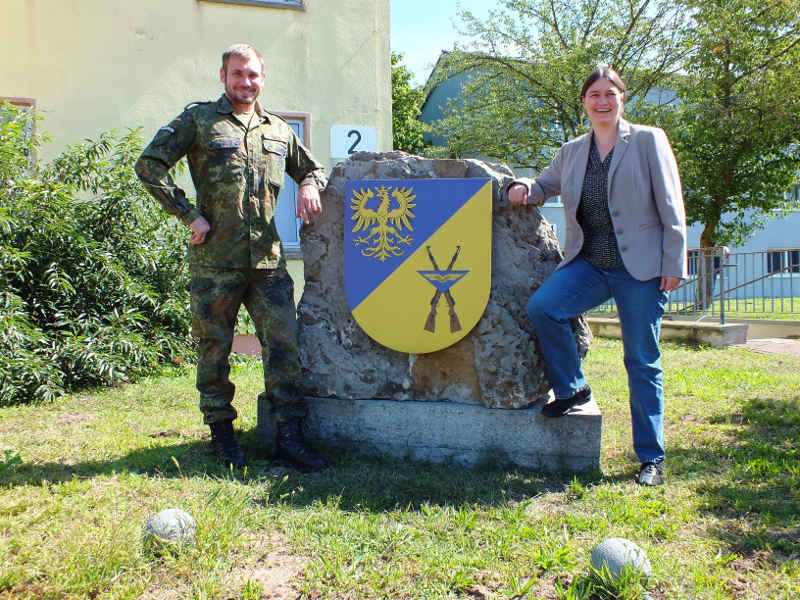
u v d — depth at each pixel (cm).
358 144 866
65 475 321
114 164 691
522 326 354
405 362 369
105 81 773
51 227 570
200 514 268
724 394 528
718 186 1372
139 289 609
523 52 1605
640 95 1482
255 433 408
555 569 233
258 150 343
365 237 371
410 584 225
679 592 216
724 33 1276
